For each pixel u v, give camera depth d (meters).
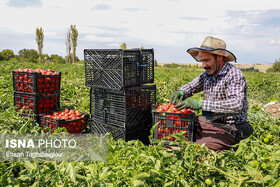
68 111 5.05
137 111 4.18
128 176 2.54
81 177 2.42
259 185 2.43
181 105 3.51
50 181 2.45
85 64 4.36
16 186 2.29
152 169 2.56
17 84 4.97
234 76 3.49
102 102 4.23
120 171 2.50
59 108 5.46
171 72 23.02
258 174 2.46
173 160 2.81
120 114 4.04
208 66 3.57
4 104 5.26
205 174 2.76
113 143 3.11
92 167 2.49
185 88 4.24
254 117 4.81
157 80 11.80
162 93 8.23
